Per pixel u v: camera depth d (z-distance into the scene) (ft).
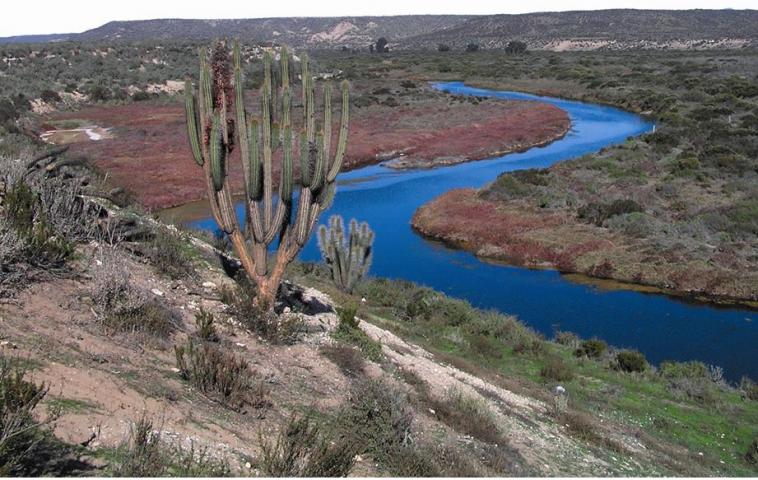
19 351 19.44
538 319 67.82
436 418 29.63
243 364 24.59
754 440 39.58
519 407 37.47
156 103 219.41
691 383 49.37
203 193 113.39
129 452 15.60
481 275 81.41
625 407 44.01
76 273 27.61
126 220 38.52
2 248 24.91
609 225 92.68
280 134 33.30
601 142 167.22
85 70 253.85
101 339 23.06
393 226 102.27
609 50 557.33
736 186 106.42
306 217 33.42
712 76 265.75
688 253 82.02
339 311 42.22
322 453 18.61
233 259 43.45
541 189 110.73
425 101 233.14
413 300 63.31
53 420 15.69
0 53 255.91
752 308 70.38
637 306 71.15
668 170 120.88
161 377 22.02
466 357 50.26
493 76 336.49
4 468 13.50
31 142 79.10
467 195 113.19
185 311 30.32
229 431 20.06
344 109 33.40
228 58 33.14
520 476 25.03
